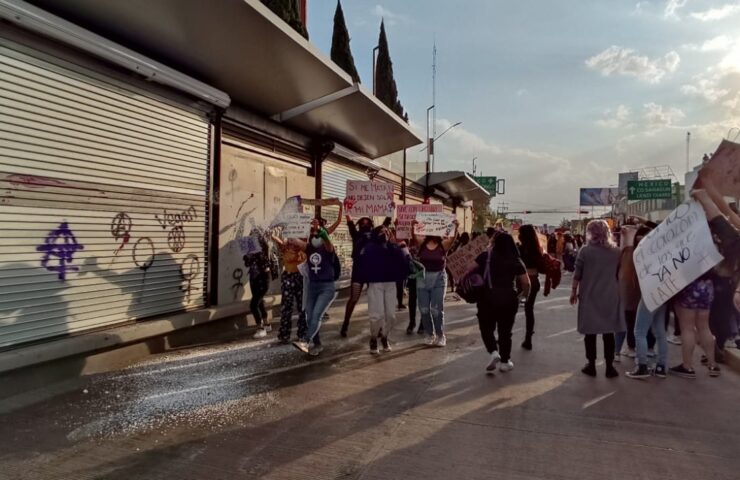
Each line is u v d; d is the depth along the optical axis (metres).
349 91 10.89
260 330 8.46
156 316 7.57
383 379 6.04
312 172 13.42
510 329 6.46
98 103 6.50
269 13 7.45
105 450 3.99
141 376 6.01
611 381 6.10
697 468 3.83
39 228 5.71
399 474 3.68
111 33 7.00
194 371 6.27
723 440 4.35
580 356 7.40
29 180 5.58
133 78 7.07
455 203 36.56
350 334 8.73
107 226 6.66
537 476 3.68
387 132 14.77
